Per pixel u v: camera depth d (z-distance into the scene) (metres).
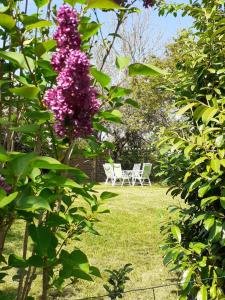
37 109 1.58
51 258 1.44
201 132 2.43
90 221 1.98
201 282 2.38
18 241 5.50
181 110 2.12
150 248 5.95
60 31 1.37
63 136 1.38
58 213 1.65
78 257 1.45
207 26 2.76
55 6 1.91
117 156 20.17
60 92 1.27
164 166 3.04
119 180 19.66
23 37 1.46
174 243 2.61
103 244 6.00
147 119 17.16
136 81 15.84
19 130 1.33
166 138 2.48
